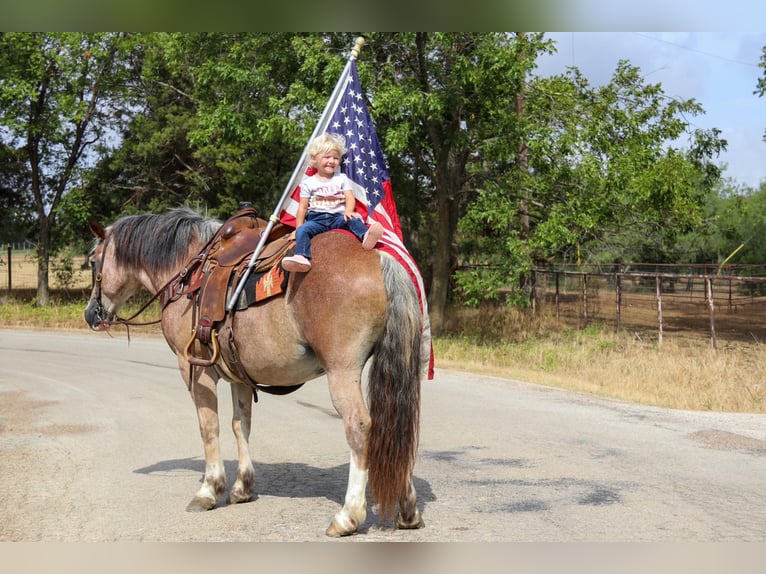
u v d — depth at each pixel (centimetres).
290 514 612
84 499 659
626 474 740
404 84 2000
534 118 2114
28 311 2944
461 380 1493
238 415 660
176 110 3212
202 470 771
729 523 577
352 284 521
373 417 520
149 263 715
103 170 3378
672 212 2786
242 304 582
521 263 2019
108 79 3325
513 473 748
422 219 2777
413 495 560
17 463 794
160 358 1827
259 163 2983
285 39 2081
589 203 2130
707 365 1659
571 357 1814
